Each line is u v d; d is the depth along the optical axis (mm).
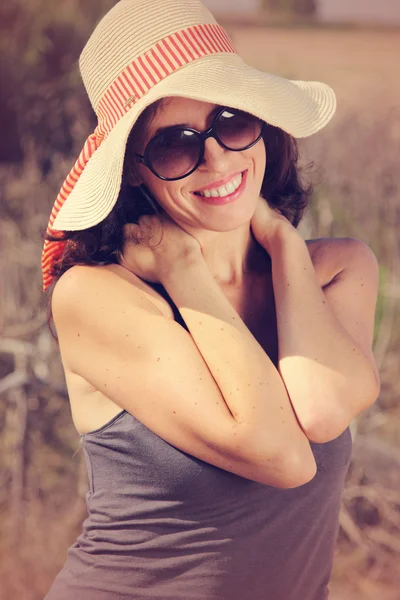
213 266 1965
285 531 1825
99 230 1864
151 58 1748
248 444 1692
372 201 4445
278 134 2018
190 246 1874
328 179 4422
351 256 2025
